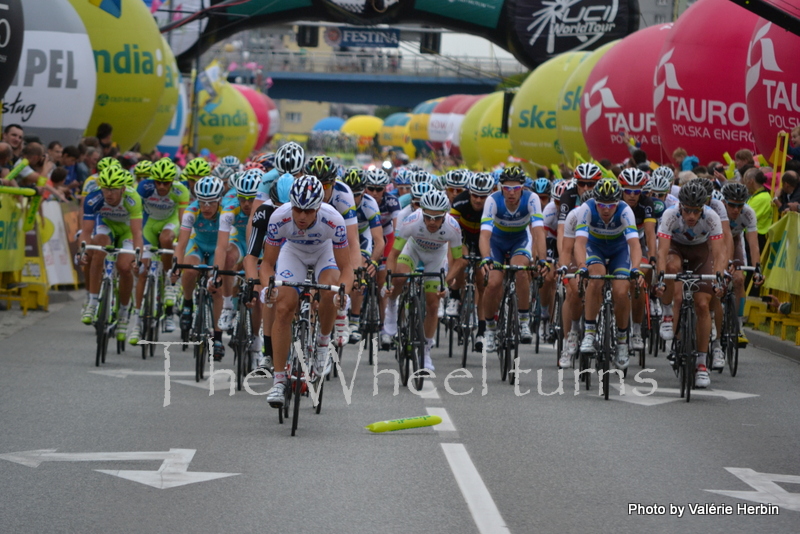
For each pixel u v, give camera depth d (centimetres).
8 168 2780
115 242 2252
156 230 2333
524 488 1157
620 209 1903
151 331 2177
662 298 2080
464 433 1455
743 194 2119
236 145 8794
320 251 1554
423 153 13725
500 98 7962
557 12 6494
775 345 2514
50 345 2252
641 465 1280
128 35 4359
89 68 3734
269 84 12544
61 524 991
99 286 2184
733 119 3562
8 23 2911
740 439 1452
